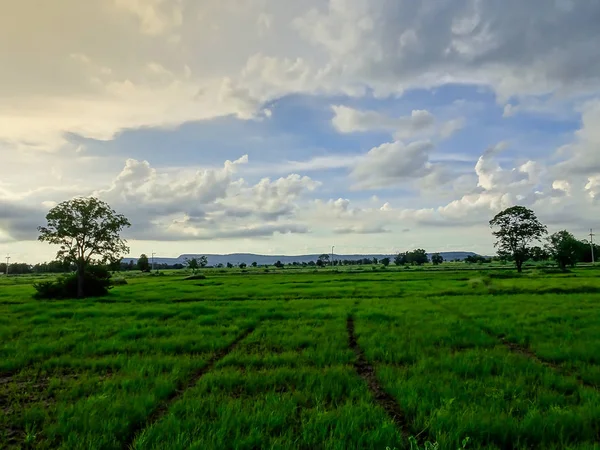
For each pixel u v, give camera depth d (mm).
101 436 7305
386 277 70062
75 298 41562
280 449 6777
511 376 10734
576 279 51156
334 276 78438
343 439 7109
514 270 90188
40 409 8828
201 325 21016
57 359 13562
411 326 19375
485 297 33625
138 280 79062
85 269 44969
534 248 83188
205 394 9688
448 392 9344
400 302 30969
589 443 6863
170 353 14562
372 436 7074
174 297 38781
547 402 8781
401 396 9172
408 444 7078
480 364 11766
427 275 75438
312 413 8312
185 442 6980
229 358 13258
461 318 21938
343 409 8445
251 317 23172
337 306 28594
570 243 90375
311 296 38000
